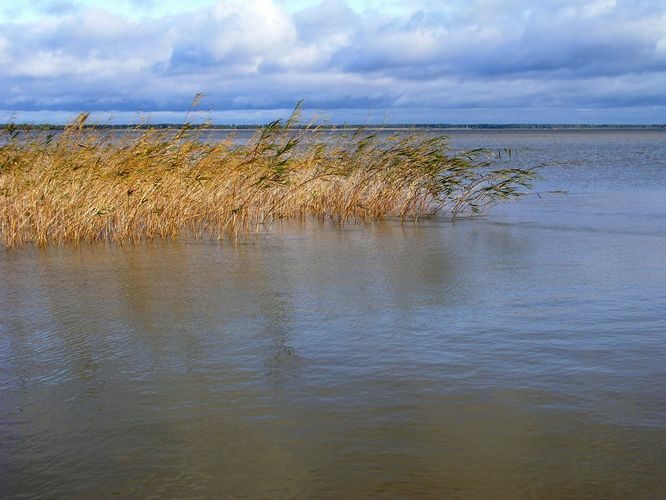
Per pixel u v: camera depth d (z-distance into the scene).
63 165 13.93
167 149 14.47
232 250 12.80
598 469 4.20
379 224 16.53
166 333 7.28
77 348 6.81
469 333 7.07
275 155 15.05
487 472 4.19
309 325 7.50
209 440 4.68
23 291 9.42
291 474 4.20
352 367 6.09
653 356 6.24
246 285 9.63
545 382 5.64
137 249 13.02
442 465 4.28
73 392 5.62
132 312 8.20
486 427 4.80
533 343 6.68
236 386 5.68
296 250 12.72
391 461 4.34
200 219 15.36
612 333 6.98
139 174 14.09
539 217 17.14
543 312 7.85
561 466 4.24
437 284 9.48
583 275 9.90
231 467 4.30
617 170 35.59
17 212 13.69
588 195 22.75
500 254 11.87
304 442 4.62
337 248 12.88
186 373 6.02
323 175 16.98
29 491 4.05
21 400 5.46
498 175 18.78
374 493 3.97
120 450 4.55
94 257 12.13
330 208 17.72
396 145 17.23
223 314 8.03
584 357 6.24
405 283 9.59
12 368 6.25
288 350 6.62
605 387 5.51
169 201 14.63
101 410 5.23
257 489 4.04
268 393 5.51
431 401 5.28
